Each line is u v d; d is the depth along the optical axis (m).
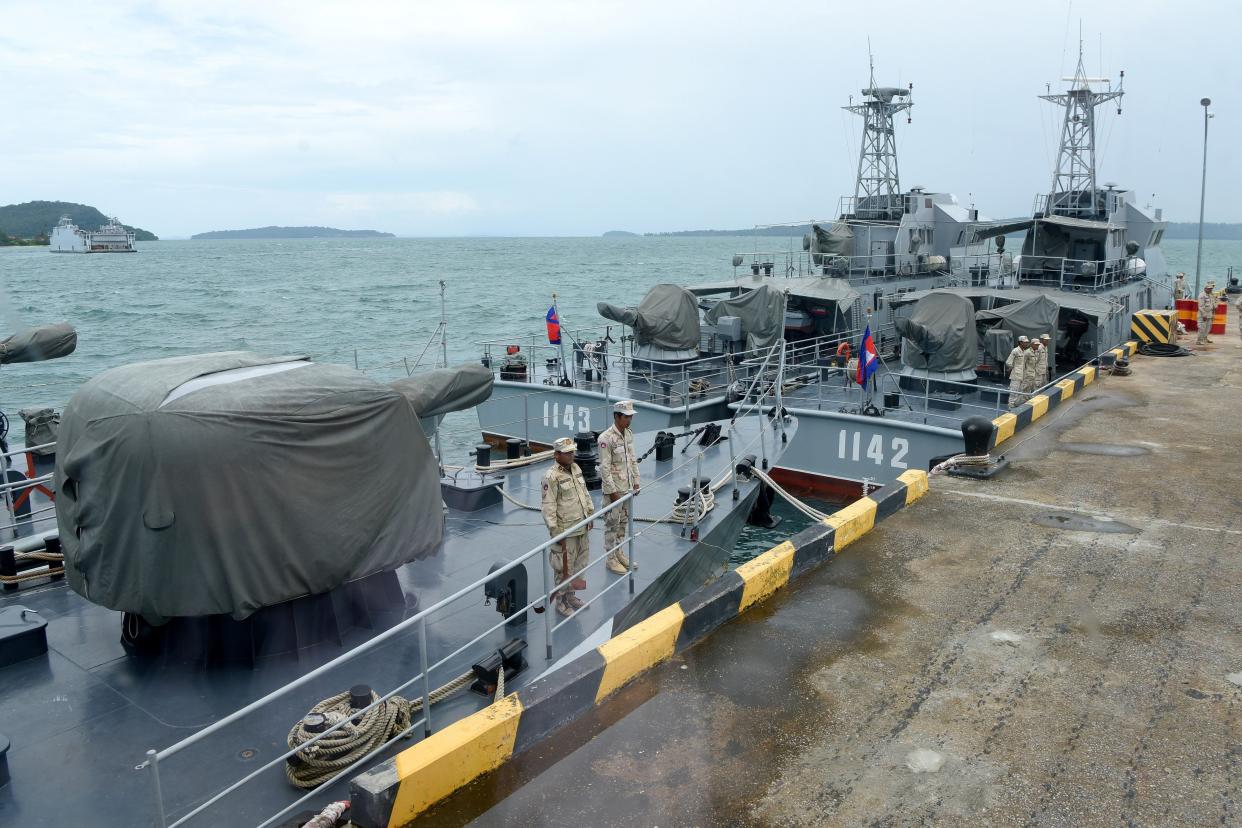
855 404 18.53
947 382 17.81
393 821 4.52
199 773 5.82
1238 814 4.59
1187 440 12.82
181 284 93.12
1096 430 13.53
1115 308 22.30
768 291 21.20
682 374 20.09
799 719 5.52
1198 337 23.61
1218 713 5.55
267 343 44.19
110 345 43.56
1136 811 4.62
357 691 6.06
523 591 7.98
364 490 7.39
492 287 86.12
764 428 16.14
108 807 5.49
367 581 7.82
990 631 6.71
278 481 6.86
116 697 6.74
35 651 7.31
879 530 8.99
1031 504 9.83
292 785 5.67
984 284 27.77
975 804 4.68
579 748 5.22
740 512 11.95
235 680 6.96
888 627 6.80
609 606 8.42
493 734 4.99
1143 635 6.64
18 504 11.73
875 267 24.59
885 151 26.98
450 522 10.71
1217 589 7.47
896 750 5.18
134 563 6.73
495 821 4.57
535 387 21.20
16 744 6.12
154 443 6.45
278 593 6.94
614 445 9.09
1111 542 8.60
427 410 8.56
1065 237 25.77
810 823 4.54
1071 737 5.30
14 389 31.06
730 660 6.30
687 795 4.78
